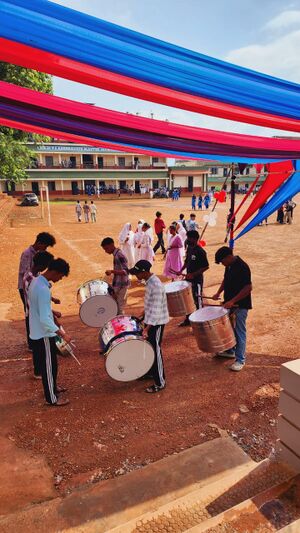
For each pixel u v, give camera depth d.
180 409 4.33
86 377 5.08
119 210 32.62
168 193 52.84
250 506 2.41
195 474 3.23
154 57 2.65
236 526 2.27
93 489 3.09
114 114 4.05
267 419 4.12
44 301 4.02
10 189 47.91
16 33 2.28
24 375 5.16
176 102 3.45
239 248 14.35
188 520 2.54
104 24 2.29
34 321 4.14
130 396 4.61
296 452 2.79
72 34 2.33
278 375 5.04
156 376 4.65
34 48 2.46
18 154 13.47
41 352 4.20
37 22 2.19
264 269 10.93
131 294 8.82
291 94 3.42
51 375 4.29
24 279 5.12
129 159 53.12
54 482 3.28
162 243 14.02
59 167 49.00
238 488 2.78
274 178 7.04
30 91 3.64
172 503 2.67
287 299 8.16
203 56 2.72
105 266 11.48
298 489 2.54
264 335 6.31
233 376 5.04
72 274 10.59
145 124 4.21
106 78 2.92
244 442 3.74
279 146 4.84
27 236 17.52
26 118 4.45
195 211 31.17
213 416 4.19
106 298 5.88
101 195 50.25
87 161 51.44
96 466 3.46
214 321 4.58
